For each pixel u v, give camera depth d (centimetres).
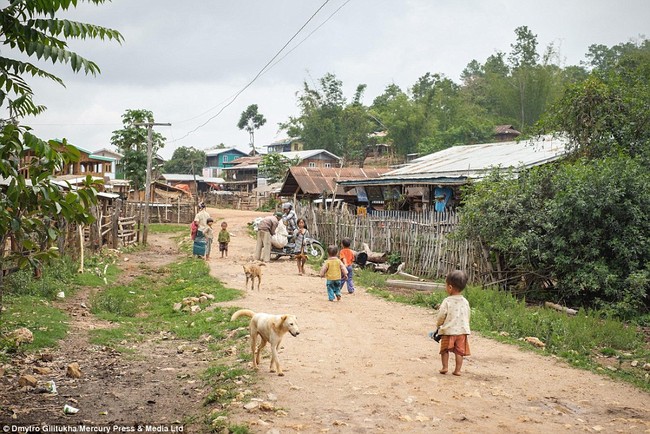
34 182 686
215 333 1058
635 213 1364
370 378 754
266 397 671
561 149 2153
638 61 2850
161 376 816
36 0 684
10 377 770
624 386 775
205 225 2247
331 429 577
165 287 1669
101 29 716
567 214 1405
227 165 9550
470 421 606
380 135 8150
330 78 8344
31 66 688
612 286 1366
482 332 1070
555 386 754
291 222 2234
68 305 1277
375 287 1658
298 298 1409
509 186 1568
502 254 1605
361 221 2244
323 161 7412
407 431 575
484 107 7988
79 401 701
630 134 1811
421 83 8738
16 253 770
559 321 1123
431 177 2258
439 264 1772
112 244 2438
